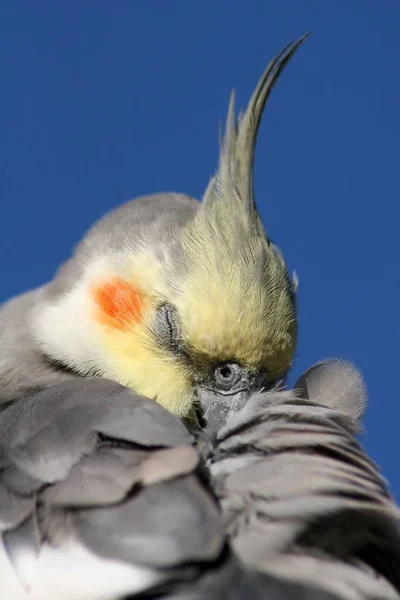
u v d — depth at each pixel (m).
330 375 1.48
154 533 1.41
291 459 1.42
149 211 1.52
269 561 1.41
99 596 1.40
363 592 1.40
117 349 1.51
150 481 1.42
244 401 1.50
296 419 1.43
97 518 1.41
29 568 1.41
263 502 1.42
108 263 1.52
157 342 1.51
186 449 1.42
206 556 1.40
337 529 1.41
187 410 1.51
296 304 1.51
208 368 1.50
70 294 1.52
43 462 1.43
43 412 1.44
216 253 1.50
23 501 1.42
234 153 1.50
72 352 1.51
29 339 1.51
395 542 1.42
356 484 1.42
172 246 1.51
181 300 1.50
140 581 1.40
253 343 1.50
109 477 1.42
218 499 1.42
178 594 1.40
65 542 1.41
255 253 1.50
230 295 1.50
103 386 1.45
